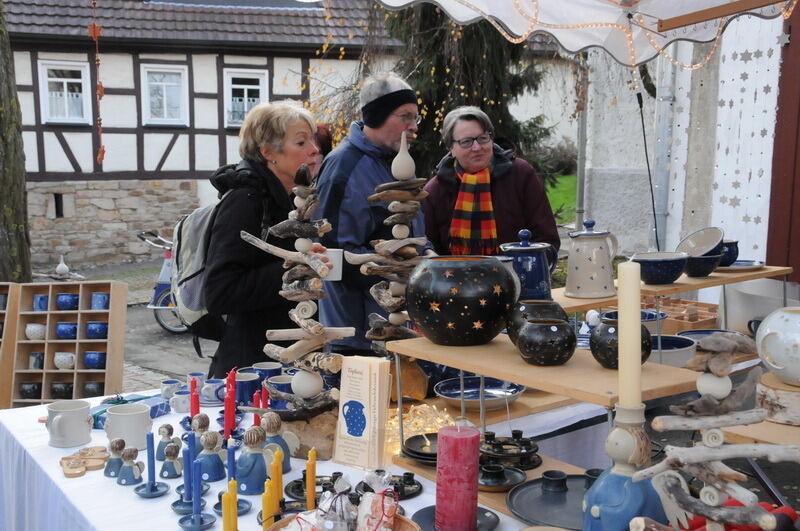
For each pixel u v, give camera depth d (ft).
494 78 21.38
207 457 4.95
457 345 4.70
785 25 14.39
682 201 18.11
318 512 3.94
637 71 16.67
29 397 9.24
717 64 16.81
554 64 22.77
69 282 9.23
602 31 11.59
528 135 22.98
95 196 36.42
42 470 5.23
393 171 5.34
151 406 6.32
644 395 3.65
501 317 4.63
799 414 4.61
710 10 8.79
